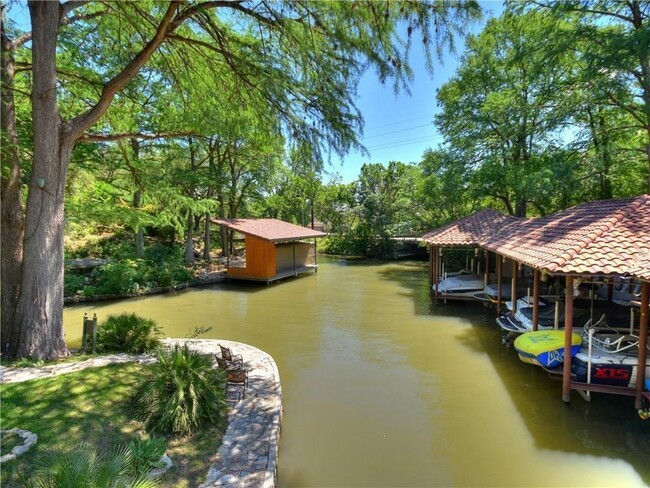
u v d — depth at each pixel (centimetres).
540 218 1066
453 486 419
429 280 1725
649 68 1077
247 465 404
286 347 883
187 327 1048
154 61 814
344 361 795
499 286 1136
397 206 2830
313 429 534
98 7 742
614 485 421
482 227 1423
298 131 638
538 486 420
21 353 623
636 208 655
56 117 631
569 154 1445
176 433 450
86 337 702
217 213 2320
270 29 573
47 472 286
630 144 1414
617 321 761
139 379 532
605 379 589
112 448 399
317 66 541
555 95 1405
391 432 527
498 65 1667
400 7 389
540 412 579
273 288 1664
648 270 502
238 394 580
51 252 641
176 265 1755
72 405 470
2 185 636
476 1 362
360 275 2067
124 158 1143
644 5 1117
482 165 1686
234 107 782
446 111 1830
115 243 2152
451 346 892
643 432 525
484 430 532
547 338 678
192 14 633
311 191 3422
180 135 912
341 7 429
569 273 542
